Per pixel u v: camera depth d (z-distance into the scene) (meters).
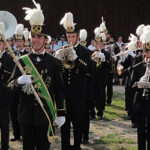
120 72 10.73
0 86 7.34
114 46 17.09
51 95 6.00
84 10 24.81
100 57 11.55
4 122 7.49
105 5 24.92
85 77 8.02
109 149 8.91
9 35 6.24
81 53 7.98
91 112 12.27
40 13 5.93
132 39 10.55
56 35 24.56
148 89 7.31
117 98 16.59
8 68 7.28
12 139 9.59
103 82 12.14
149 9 24.91
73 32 7.95
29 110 5.85
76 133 7.98
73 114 7.93
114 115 12.92
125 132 10.60
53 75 6.04
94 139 9.79
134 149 8.88
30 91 5.82
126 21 25.02
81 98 7.90
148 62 7.48
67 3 24.67
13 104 9.34
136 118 7.54
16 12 24.14
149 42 7.39
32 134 5.90
